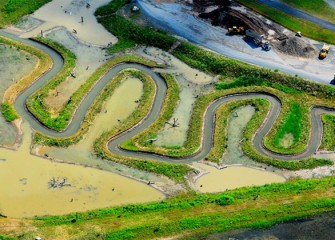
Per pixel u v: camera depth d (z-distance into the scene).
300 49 75.44
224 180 56.78
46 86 68.75
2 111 64.81
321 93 68.75
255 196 54.03
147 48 76.94
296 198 53.81
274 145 61.31
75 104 66.06
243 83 70.44
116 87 69.44
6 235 48.69
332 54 75.75
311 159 59.56
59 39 78.12
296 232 50.31
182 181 56.41
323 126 64.44
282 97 68.06
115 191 55.00
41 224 50.28
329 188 55.16
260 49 76.25
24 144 60.50
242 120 65.00
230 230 50.22
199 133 62.44
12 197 53.91
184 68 73.38
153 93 68.44
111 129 62.88
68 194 54.47
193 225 50.34
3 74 70.81
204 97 67.88
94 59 74.25
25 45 76.81
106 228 49.91
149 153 60.03
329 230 50.56
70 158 58.88
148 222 50.72
